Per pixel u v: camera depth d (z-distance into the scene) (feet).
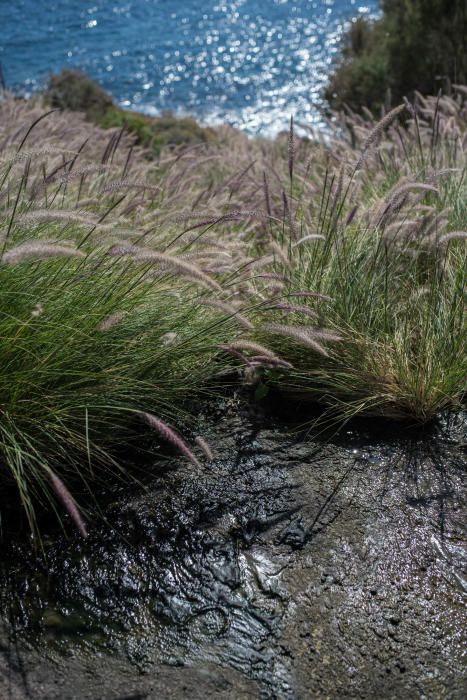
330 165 20.33
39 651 8.17
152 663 8.12
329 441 12.10
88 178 18.74
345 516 10.39
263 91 121.60
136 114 55.93
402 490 10.93
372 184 19.81
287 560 9.60
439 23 40.24
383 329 13.28
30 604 8.77
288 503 10.61
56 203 13.84
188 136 46.75
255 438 12.10
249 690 7.82
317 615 8.77
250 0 208.64
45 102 51.60
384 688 7.86
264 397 13.29
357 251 14.85
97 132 24.47
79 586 9.07
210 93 122.21
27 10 205.36
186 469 11.20
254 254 17.37
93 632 8.48
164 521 10.12
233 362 13.65
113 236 10.56
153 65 144.36
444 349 12.88
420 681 7.93
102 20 191.83
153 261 9.37
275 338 13.56
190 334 12.35
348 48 52.24
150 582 9.20
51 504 9.92
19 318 10.52
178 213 13.64
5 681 7.76
